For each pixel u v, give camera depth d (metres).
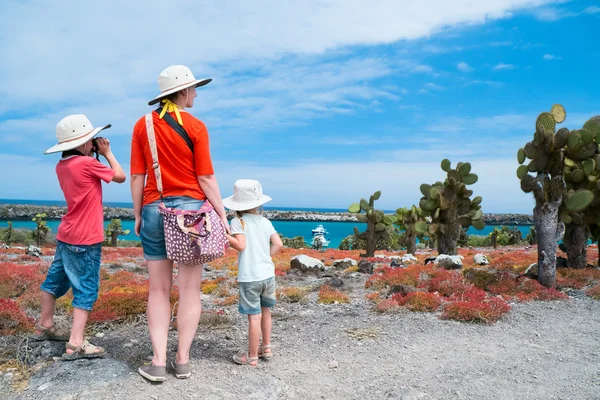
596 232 11.27
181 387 3.60
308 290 8.80
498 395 3.75
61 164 4.02
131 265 14.07
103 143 4.29
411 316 6.59
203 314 5.98
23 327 4.87
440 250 14.87
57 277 4.25
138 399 3.35
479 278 9.17
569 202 8.76
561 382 4.07
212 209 3.76
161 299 3.82
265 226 4.39
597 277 9.38
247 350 4.77
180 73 3.76
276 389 3.73
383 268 12.10
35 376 3.77
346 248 32.22
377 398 3.66
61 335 4.50
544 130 8.66
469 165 14.66
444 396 3.71
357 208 18.25
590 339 5.56
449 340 5.38
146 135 3.70
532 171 8.97
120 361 4.09
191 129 3.67
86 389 3.50
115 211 119.25
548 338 5.57
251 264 4.22
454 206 14.59
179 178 3.69
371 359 4.65
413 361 4.60
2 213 103.88
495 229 29.23
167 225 3.55
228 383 3.76
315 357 4.68
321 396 3.67
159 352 3.73
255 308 4.23
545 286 8.61
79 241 4.02
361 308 7.25
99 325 5.40
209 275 11.88
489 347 5.14
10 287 8.14
